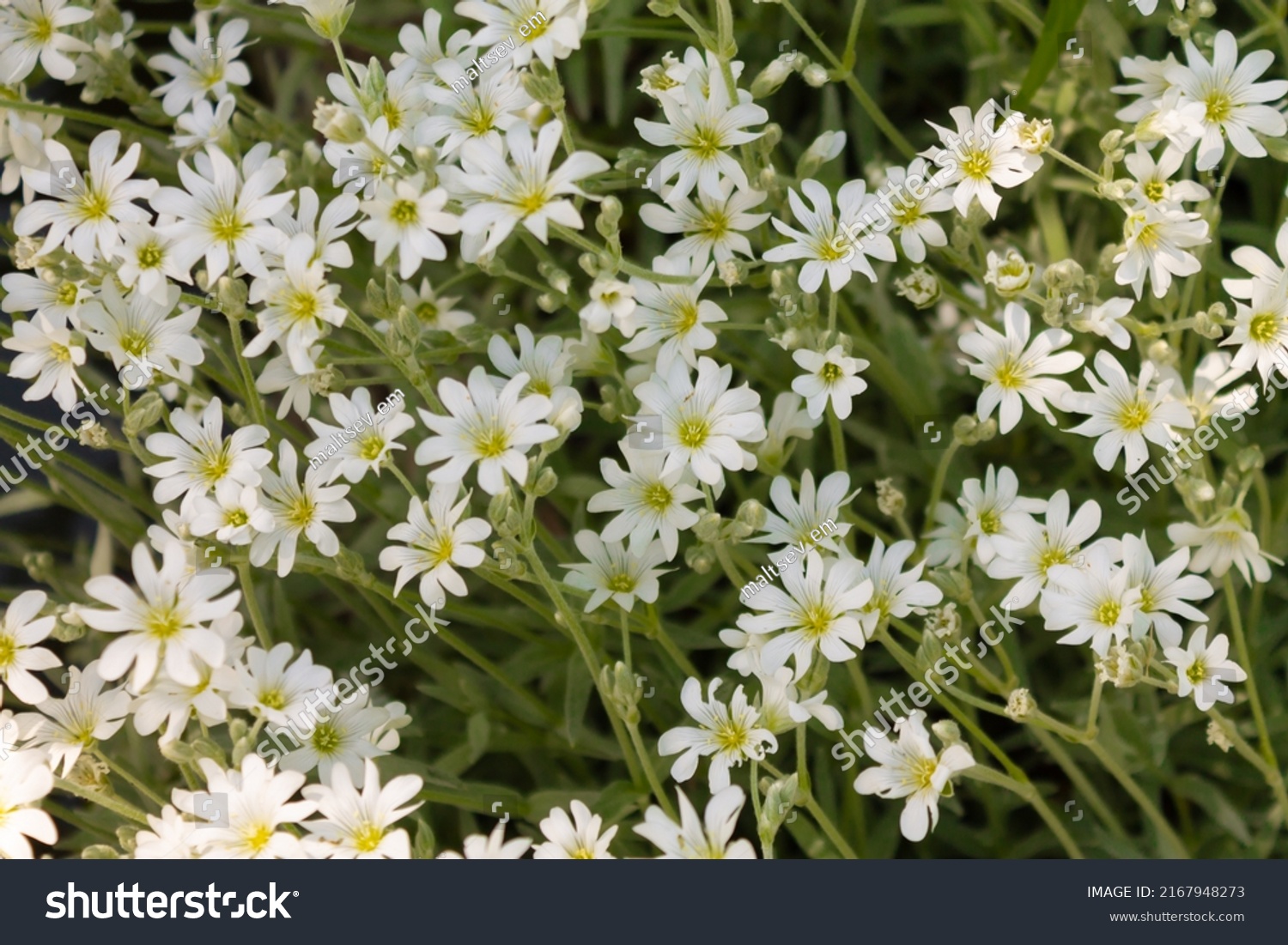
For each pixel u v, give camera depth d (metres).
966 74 0.72
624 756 0.65
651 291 0.63
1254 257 0.63
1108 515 0.67
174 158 0.69
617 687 0.62
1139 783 0.66
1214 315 0.62
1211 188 0.67
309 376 0.64
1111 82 0.68
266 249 0.62
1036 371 0.63
